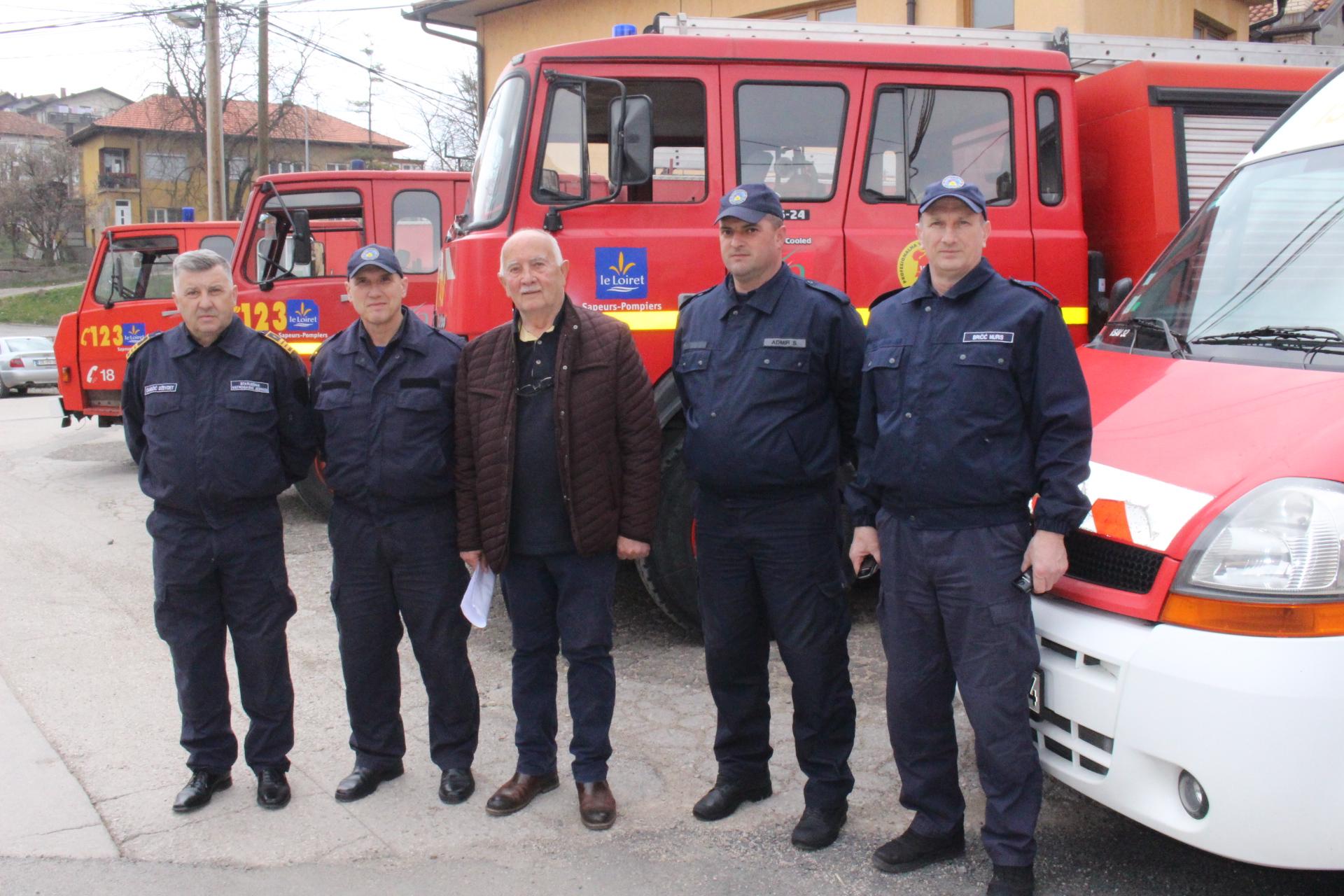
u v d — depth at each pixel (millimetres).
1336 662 2301
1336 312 3082
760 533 3094
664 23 5109
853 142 4922
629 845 3188
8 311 42031
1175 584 2502
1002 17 10961
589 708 3320
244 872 3053
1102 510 2758
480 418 3299
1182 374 3217
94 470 10906
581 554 3252
